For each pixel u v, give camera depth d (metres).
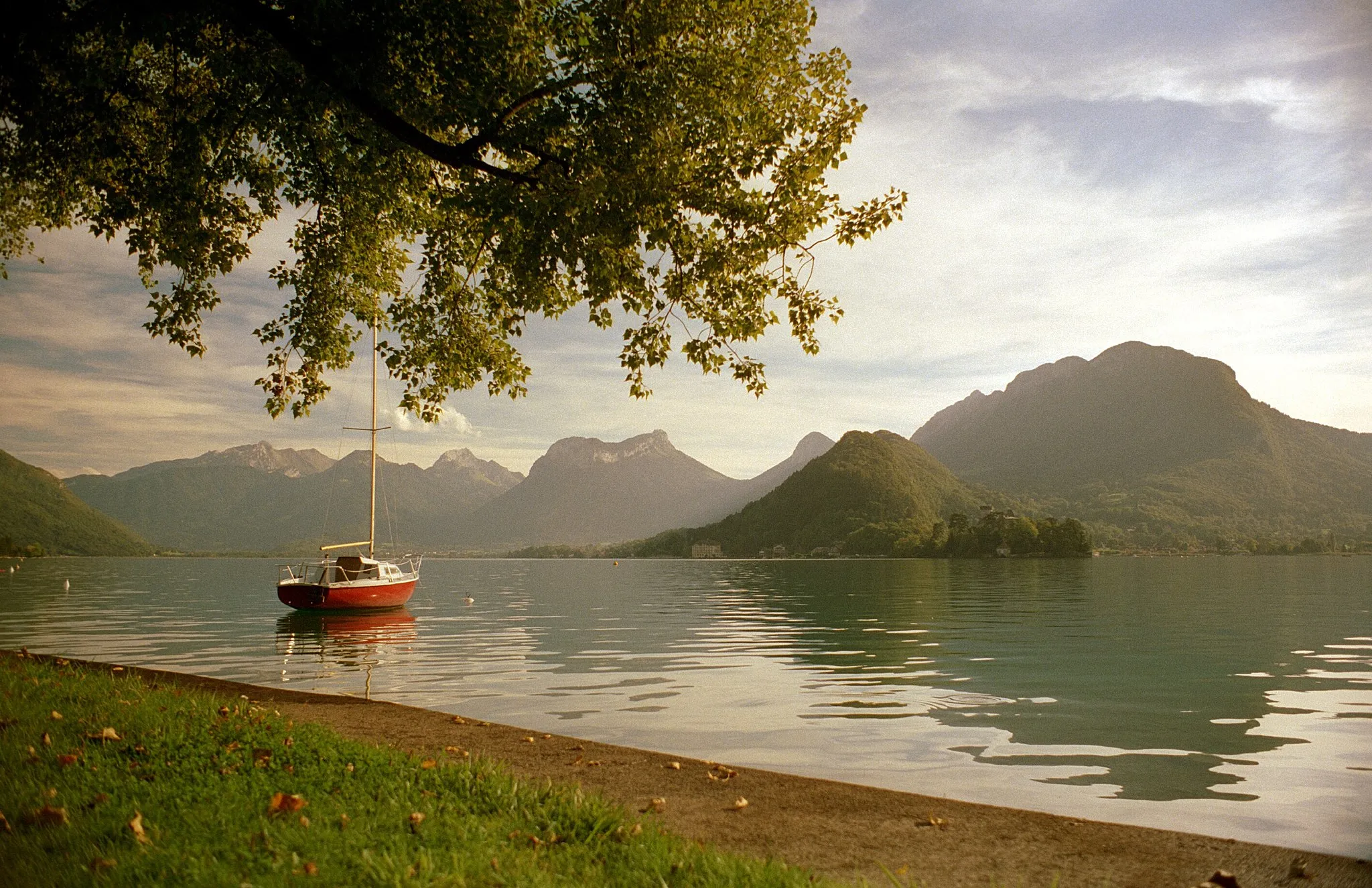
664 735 12.65
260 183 14.02
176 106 12.87
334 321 14.75
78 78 11.31
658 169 10.58
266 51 11.51
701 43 11.16
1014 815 7.20
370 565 44.25
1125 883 5.60
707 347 12.31
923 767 10.64
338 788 7.02
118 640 29.27
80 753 7.58
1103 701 16.17
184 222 12.70
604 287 11.27
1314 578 95.94
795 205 11.24
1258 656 24.23
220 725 9.03
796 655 24.22
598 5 10.71
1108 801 9.12
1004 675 19.92
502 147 10.70
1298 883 5.58
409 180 13.64
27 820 5.88
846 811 7.27
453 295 14.52
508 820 6.34
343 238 14.43
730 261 11.62
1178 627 34.62
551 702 15.69
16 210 16.52
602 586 85.00
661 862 5.44
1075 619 39.06
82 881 4.79
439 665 22.11
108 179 13.37
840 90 11.45
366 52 10.39
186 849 5.25
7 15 10.02
